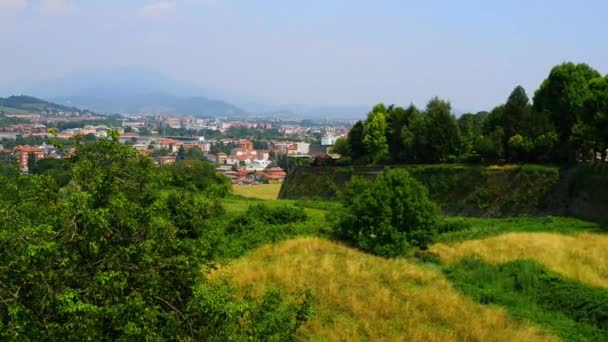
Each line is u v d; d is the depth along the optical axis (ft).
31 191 28.76
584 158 153.99
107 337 26.09
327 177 201.57
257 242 101.65
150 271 28.94
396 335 56.29
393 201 104.06
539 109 167.84
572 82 156.66
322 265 83.15
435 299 68.59
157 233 30.37
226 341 30.12
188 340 29.81
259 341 32.50
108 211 27.22
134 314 26.37
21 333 23.09
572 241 98.78
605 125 123.65
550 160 146.51
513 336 56.03
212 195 37.19
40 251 23.85
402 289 72.90
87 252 26.96
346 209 111.04
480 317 62.69
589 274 76.07
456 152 175.22
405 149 192.34
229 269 76.28
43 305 24.26
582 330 59.93
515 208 138.82
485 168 149.48
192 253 32.09
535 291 73.00
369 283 75.05
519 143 149.07
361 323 59.00
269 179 414.00
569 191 133.39
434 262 92.53
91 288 25.71
